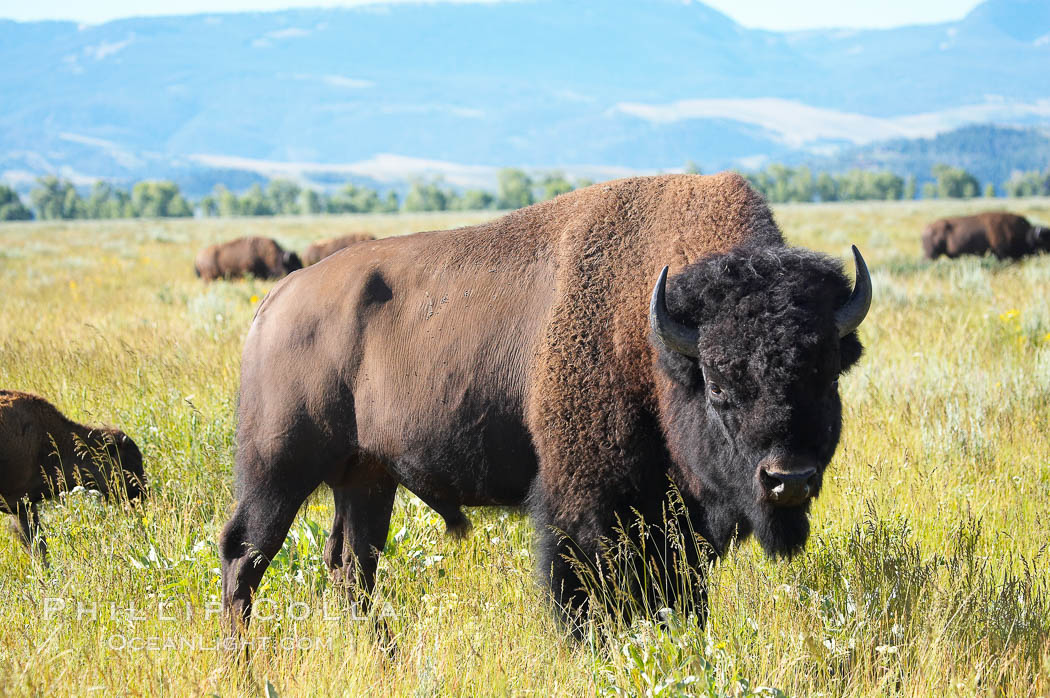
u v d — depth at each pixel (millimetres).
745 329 8391
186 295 42375
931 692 8430
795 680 8469
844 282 9016
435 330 10555
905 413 15969
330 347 10844
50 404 14469
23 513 13570
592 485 9797
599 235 10320
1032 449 14477
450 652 9125
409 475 10867
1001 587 10141
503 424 10391
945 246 57906
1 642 9445
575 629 9742
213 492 13602
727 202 10164
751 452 8484
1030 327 22844
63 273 57031
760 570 10250
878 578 10070
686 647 8680
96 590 10648
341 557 11625
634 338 9680
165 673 8977
